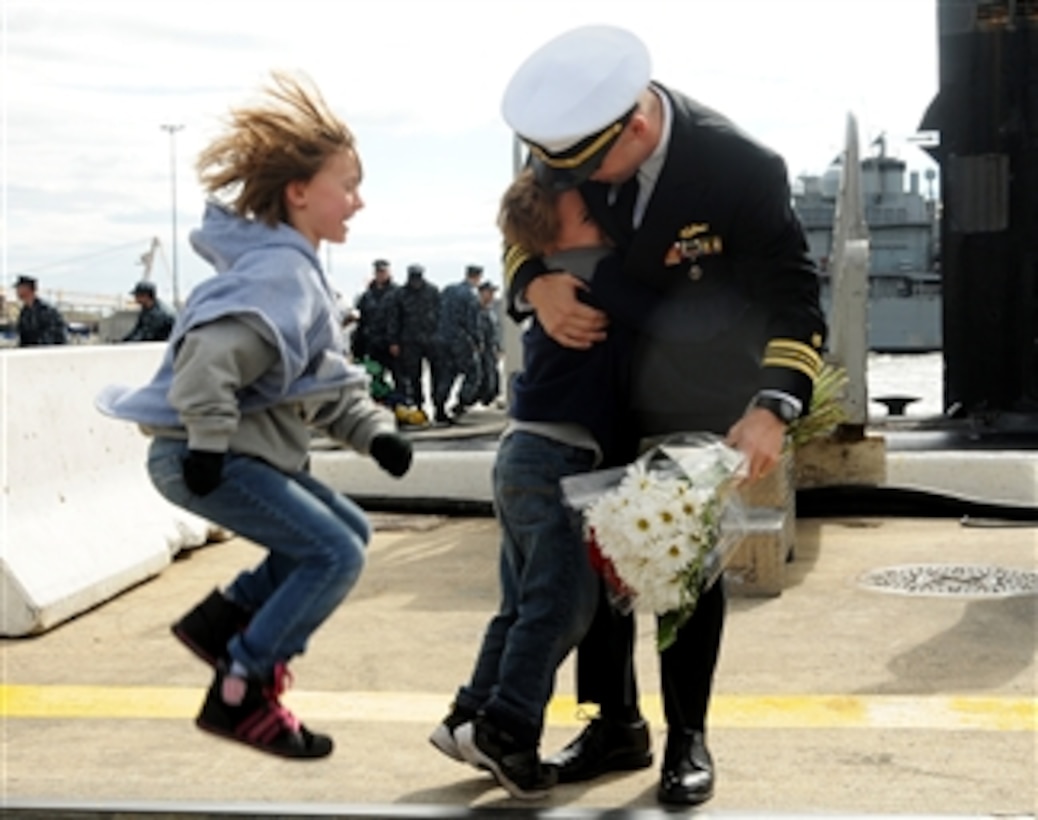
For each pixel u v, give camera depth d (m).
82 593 5.98
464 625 5.72
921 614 5.73
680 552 3.26
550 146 3.33
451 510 8.80
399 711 4.55
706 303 3.50
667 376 3.55
